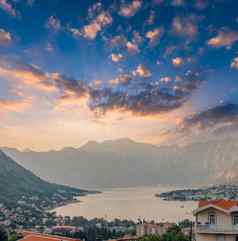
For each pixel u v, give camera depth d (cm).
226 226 5162
